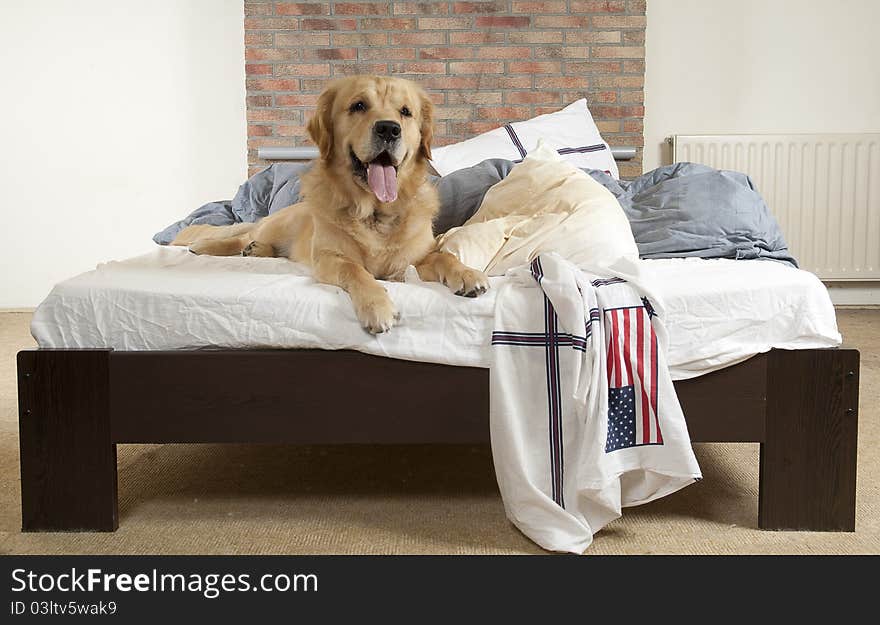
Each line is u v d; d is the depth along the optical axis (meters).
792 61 4.76
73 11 4.84
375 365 1.87
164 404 1.88
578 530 1.78
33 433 1.90
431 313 1.85
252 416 1.89
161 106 4.89
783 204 4.69
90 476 1.90
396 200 2.24
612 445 1.79
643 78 4.52
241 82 4.86
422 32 4.50
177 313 1.90
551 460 1.82
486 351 1.85
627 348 1.80
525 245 2.13
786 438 1.87
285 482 2.24
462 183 2.83
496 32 4.50
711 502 2.08
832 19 4.73
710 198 2.67
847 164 4.67
